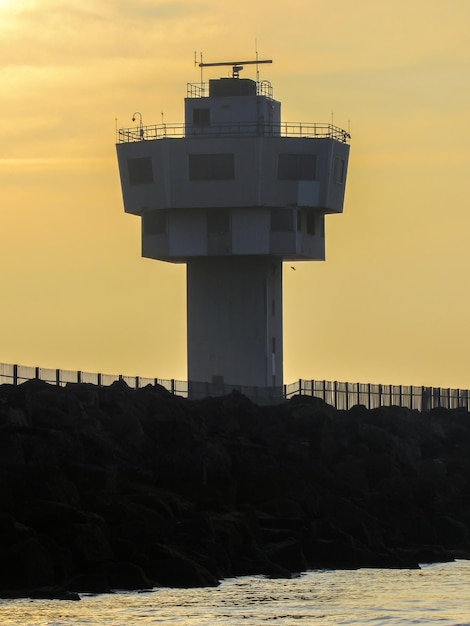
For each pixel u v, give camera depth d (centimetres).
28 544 15775
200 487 19838
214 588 16850
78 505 17150
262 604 16300
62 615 15062
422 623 15938
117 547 16600
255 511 19788
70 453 18388
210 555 17462
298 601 16638
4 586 15688
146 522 17225
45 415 19438
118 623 14925
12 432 18025
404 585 18112
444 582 18462
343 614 16125
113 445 19750
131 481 19150
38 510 16338
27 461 17600
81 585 16000
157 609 15600
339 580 18212
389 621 15950
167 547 17062
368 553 19500
